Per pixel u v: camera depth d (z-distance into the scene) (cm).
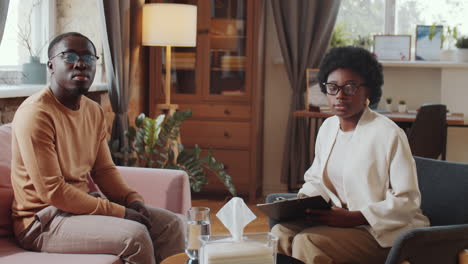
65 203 218
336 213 209
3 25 247
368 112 220
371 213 204
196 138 487
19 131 218
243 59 477
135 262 211
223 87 482
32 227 218
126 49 386
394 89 510
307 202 210
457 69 492
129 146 393
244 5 474
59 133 227
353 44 517
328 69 223
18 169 222
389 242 203
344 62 218
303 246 203
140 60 479
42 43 379
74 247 214
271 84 521
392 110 501
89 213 222
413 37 517
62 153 229
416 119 409
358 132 218
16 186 223
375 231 203
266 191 530
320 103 473
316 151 240
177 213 274
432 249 180
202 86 483
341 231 206
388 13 518
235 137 482
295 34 489
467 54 493
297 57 492
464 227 184
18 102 320
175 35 416
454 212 220
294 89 495
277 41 516
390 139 209
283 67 518
